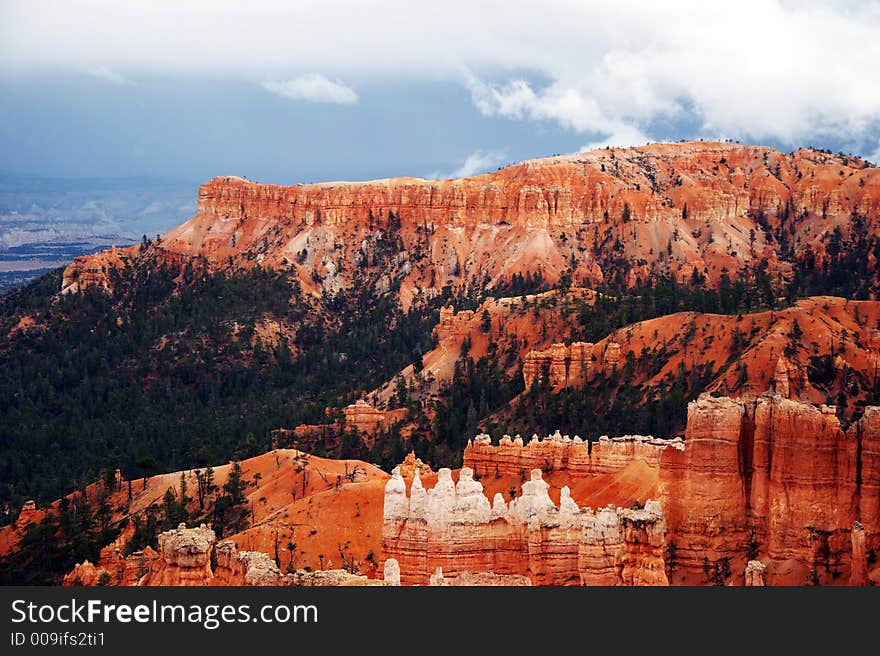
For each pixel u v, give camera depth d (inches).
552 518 5167.3
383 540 5388.8
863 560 5073.8
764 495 5620.1
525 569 5231.3
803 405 5561.0
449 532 5280.5
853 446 5418.3
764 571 5388.8
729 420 5713.6
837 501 5423.2
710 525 5669.3
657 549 4923.7
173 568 4879.4
